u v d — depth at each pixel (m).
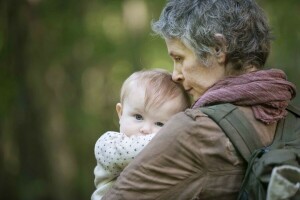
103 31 11.72
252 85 2.49
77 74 12.27
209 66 2.61
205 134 2.41
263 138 2.46
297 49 9.71
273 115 2.50
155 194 2.42
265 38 2.65
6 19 10.81
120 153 2.81
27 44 10.91
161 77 3.06
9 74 10.97
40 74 11.27
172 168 2.42
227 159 2.39
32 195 11.64
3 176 11.95
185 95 3.05
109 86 12.80
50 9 11.12
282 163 2.26
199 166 2.40
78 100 12.45
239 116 2.45
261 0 9.71
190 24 2.59
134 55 11.72
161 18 2.71
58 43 11.38
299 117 2.61
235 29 2.57
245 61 2.61
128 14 11.82
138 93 3.01
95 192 2.91
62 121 12.19
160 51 11.65
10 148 12.09
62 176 12.16
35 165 11.68
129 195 2.45
